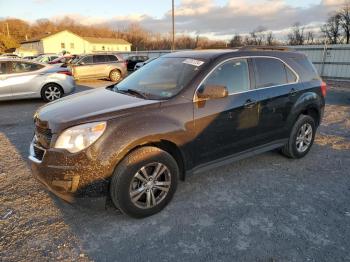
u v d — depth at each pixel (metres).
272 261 2.57
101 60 17.66
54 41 70.12
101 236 2.89
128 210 3.02
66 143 2.82
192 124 3.35
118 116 2.96
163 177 3.28
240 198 3.60
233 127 3.75
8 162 4.64
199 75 3.49
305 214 3.28
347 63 16.41
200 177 4.14
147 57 26.61
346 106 9.20
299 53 4.83
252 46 4.22
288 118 4.44
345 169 4.47
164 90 3.52
